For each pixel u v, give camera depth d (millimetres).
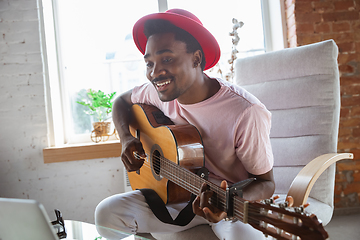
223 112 1193
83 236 913
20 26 2213
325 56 1564
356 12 2195
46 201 2223
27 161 2213
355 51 2197
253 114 1145
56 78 2387
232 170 1294
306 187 1104
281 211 601
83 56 2473
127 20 2490
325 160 1188
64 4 2449
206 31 1160
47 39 2281
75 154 2176
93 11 2477
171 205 1251
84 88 2475
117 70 2494
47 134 2223
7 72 2203
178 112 1343
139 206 1263
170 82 1178
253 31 2518
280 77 1694
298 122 1587
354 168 2230
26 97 2213
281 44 2383
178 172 1076
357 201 2252
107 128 2303
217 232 1100
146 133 1392
